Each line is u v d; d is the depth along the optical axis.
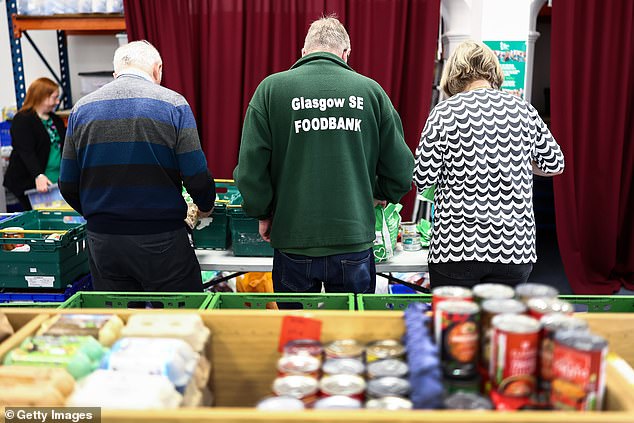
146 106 2.30
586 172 4.20
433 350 1.16
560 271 4.87
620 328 1.47
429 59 3.90
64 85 5.36
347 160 2.23
